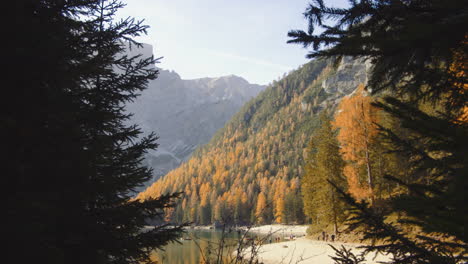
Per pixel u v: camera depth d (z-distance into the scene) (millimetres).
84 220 4254
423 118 1968
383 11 1966
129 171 5184
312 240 27156
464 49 1656
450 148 1855
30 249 3299
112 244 4527
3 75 3799
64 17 4980
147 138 5758
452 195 1773
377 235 2098
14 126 3340
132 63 5957
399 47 1720
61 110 3994
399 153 2199
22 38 3869
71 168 3836
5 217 3180
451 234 1771
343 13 2125
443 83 1964
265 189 102500
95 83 5523
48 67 3969
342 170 26109
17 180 3389
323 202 27016
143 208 5285
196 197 101750
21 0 3920
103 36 5367
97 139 4605
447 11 1633
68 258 4105
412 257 1978
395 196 2172
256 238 3947
